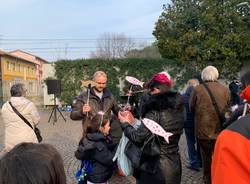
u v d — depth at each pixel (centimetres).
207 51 2630
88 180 473
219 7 2670
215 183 179
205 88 559
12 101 593
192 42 2683
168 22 2895
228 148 177
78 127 1584
